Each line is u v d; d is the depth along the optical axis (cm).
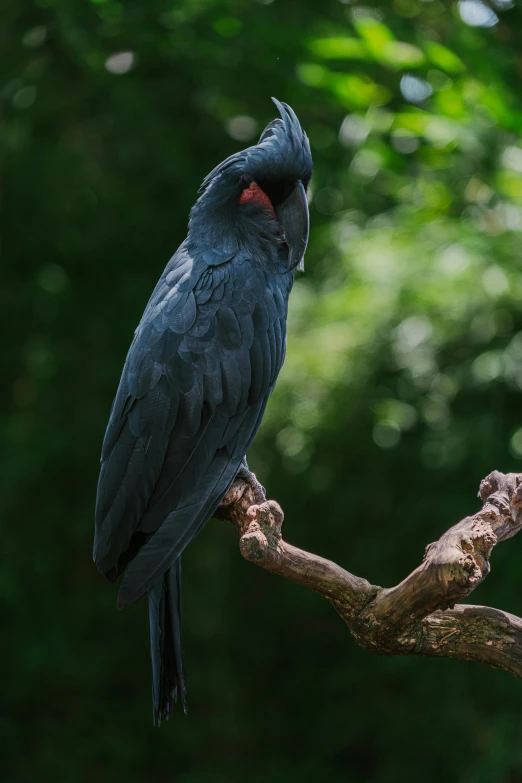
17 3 1128
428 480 1138
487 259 998
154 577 509
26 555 1252
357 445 1140
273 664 1338
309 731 1293
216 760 1273
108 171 1263
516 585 1038
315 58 994
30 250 1273
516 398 1062
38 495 1266
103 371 1240
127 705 1288
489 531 438
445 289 1019
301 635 1326
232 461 574
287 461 1160
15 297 1260
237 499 576
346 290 1083
